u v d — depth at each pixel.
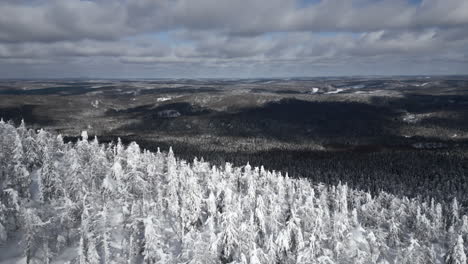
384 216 72.81
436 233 69.56
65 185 52.78
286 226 46.88
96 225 40.88
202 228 52.72
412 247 49.06
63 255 40.94
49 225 41.53
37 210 44.78
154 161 72.38
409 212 77.19
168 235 49.28
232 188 72.38
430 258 50.91
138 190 57.38
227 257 41.88
